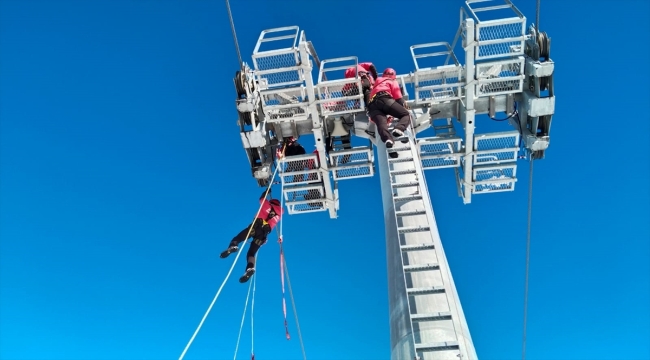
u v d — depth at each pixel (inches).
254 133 475.8
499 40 450.0
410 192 422.9
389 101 448.5
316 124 499.2
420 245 356.8
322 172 531.8
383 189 437.1
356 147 527.5
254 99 468.4
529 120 503.2
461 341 295.7
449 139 521.0
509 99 498.3
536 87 465.7
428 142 524.7
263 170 507.2
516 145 514.3
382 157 464.8
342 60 495.2
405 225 387.9
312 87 476.7
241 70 456.8
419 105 515.2
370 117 462.3
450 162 552.1
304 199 561.0
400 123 430.6
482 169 529.7
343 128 525.7
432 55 513.7
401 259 354.3
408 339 305.9
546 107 461.4
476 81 471.8
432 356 289.3
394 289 342.6
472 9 456.1
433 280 339.3
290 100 494.0
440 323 309.3
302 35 474.3
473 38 450.0
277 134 528.7
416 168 432.1
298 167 536.7
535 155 498.9
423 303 323.6
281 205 480.4
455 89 517.7
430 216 384.2
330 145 543.2
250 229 438.3
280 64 470.3
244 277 435.2
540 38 451.5
